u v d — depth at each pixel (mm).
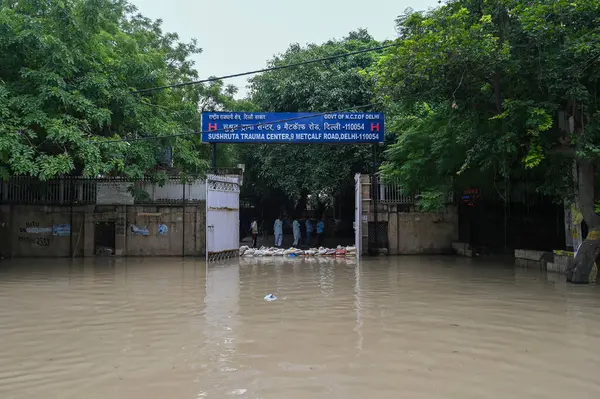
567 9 10086
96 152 13953
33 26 13438
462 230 20109
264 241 28375
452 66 10422
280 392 4500
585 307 8484
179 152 17734
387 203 19688
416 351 5816
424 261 17188
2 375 5043
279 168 24359
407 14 12281
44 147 15039
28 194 18594
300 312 8156
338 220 31141
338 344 6129
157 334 6695
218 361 5453
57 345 6164
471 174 16672
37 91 13844
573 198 12289
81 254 18750
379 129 19438
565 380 4793
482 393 4457
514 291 10281
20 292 10375
